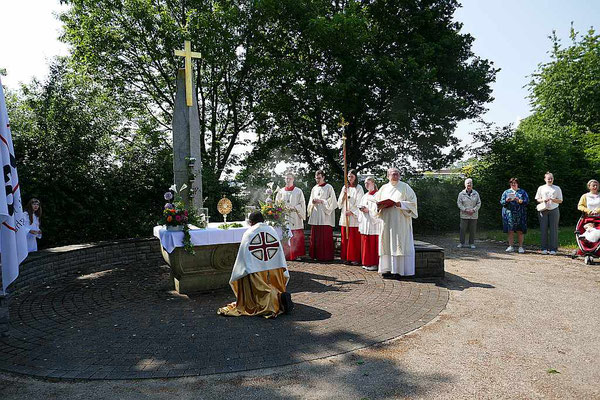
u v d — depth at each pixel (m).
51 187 9.56
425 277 7.77
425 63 16.56
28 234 7.93
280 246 5.98
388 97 17.08
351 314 5.64
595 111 25.19
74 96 10.71
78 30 14.91
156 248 10.14
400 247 7.52
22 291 7.14
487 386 3.61
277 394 3.54
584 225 9.30
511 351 4.36
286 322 5.37
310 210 9.80
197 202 8.71
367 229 8.46
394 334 4.88
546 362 4.09
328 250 9.66
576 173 17.22
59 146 9.70
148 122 17.36
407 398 3.42
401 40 17.72
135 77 16.19
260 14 15.38
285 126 18.45
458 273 8.28
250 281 5.75
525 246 11.91
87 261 8.78
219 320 5.52
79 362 4.24
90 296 6.83
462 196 11.93
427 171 19.38
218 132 18.77
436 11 17.80
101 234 10.62
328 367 4.04
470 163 18.05
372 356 4.29
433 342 4.63
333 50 15.85
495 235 14.32
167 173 11.55
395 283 7.33
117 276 8.25
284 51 16.91
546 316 5.50
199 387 3.70
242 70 16.19
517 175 16.64
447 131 18.34
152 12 14.42
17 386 3.78
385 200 7.48
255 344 4.64
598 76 25.20
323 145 19.08
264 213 7.78
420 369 3.96
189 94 8.62
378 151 19.72
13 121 9.68
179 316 5.71
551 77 27.17
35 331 5.20
